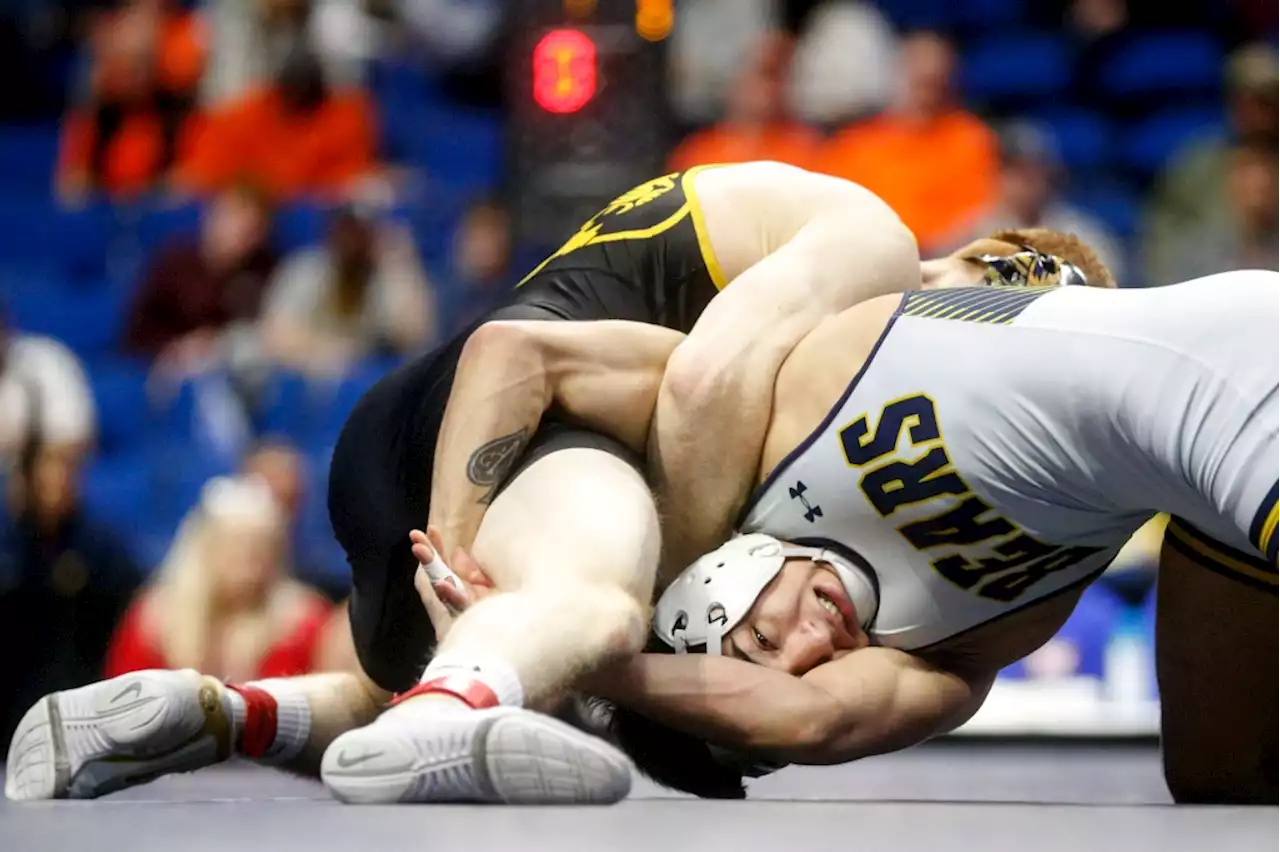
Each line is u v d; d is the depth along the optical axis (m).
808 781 10.45
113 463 18.86
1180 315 6.39
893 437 6.92
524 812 5.48
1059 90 24.83
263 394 17.20
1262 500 6.18
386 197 21.38
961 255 8.60
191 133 22.94
